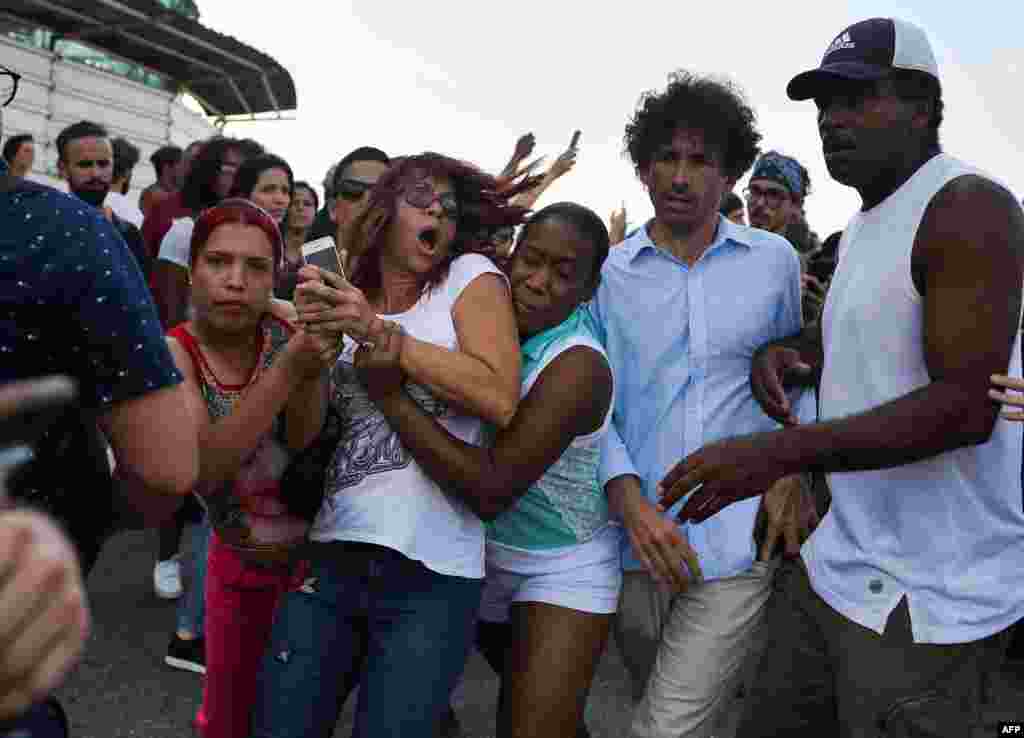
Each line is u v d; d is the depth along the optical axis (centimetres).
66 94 1619
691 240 242
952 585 177
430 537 187
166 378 130
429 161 198
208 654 226
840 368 192
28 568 64
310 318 177
